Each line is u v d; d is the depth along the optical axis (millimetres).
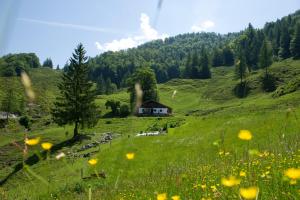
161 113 122438
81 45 81438
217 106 147875
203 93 180625
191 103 165375
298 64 172500
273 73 166250
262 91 156125
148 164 30312
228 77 199375
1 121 110938
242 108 111125
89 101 82562
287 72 164875
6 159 63781
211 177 8078
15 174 50250
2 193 12562
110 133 85500
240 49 182875
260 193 4484
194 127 49031
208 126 46688
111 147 45219
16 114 121938
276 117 33219
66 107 81875
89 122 82562
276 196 4367
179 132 49312
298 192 4234
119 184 13422
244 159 7488
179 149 36844
